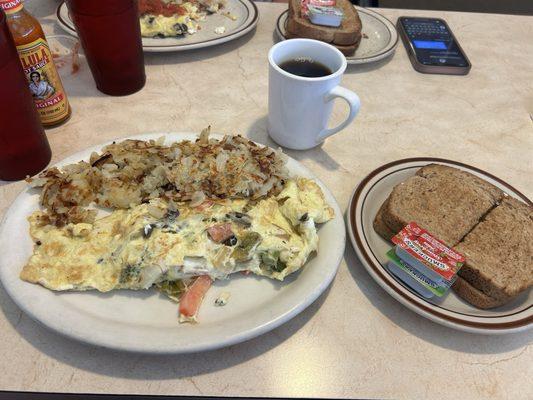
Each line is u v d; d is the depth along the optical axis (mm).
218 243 673
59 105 934
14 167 807
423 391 619
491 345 679
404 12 1491
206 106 1073
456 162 922
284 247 684
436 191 827
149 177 768
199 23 1288
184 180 752
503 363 659
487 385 632
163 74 1151
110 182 750
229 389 605
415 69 1260
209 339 577
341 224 748
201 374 615
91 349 621
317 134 938
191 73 1167
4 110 721
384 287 683
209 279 672
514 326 649
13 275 625
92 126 976
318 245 719
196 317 627
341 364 641
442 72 1250
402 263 712
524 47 1387
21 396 579
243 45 1285
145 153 792
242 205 735
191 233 680
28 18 800
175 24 1204
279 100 878
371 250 737
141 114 1025
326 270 677
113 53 971
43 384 584
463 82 1234
